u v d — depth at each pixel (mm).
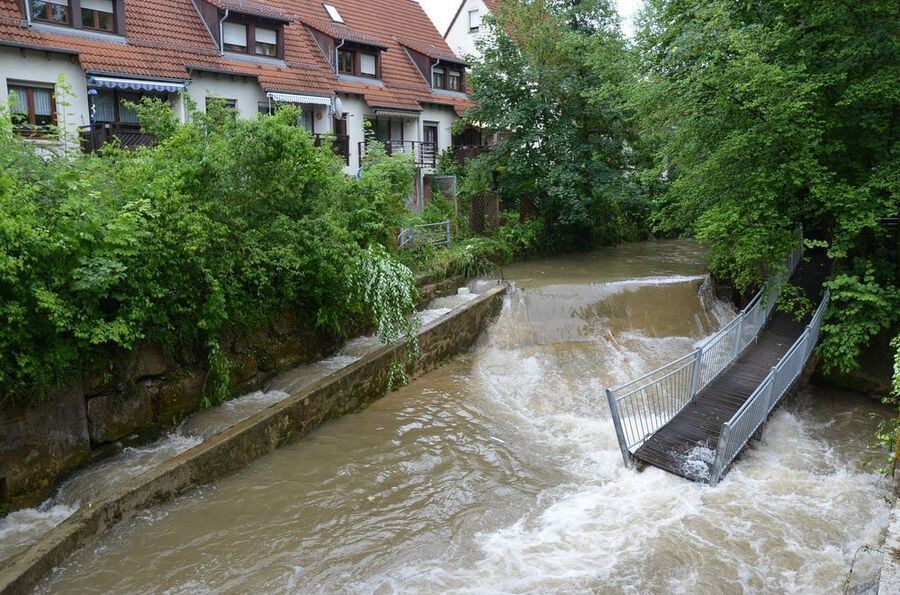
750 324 12094
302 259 10086
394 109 23359
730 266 13273
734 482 8117
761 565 6391
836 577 6184
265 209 10016
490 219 21562
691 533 6938
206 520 6938
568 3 23891
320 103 20344
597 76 20609
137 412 8188
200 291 8758
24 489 6855
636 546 6664
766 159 11617
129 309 7707
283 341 10672
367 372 10570
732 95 11422
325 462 8414
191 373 8961
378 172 13602
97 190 7652
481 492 7785
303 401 9156
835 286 11273
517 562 6352
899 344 7832
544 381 12031
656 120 14039
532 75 20969
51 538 6016
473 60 22531
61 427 7230
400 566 6242
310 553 6414
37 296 6492
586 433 9703
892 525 4609
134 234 7434
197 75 17297
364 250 11211
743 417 8430
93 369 7602
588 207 23516
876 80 10867
